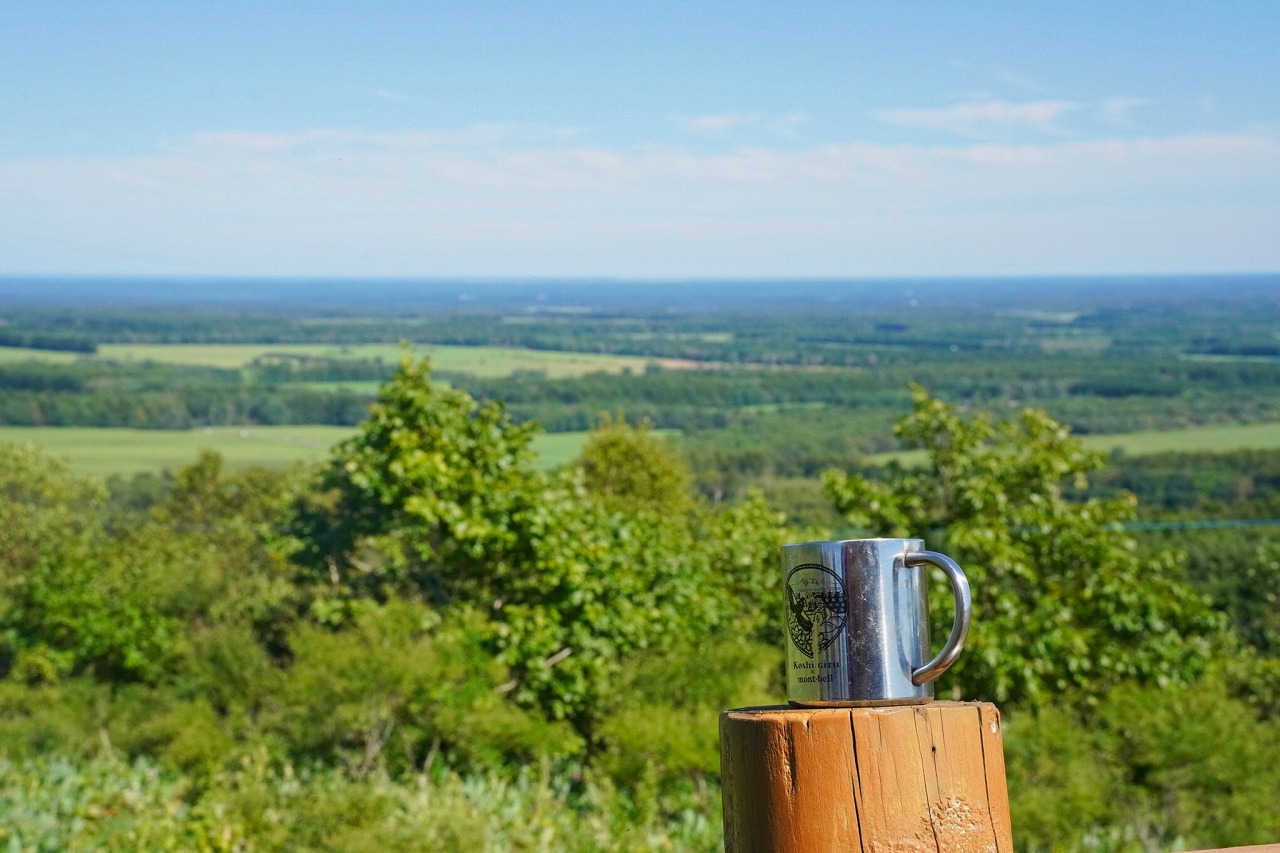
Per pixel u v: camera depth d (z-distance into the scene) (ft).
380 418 31.09
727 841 4.74
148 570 35.01
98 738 27.99
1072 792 22.34
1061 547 32.76
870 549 4.96
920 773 4.43
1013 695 30.53
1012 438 34.58
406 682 24.16
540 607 29.48
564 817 21.76
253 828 19.43
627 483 76.23
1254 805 22.91
